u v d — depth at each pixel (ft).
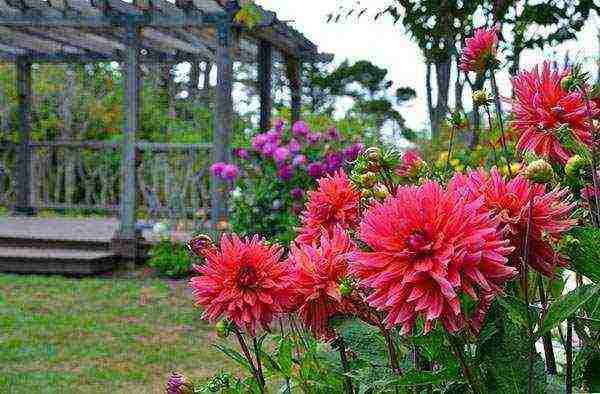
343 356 4.90
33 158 42.39
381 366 4.58
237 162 31.12
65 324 23.53
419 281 3.11
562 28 17.92
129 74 31.35
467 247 3.05
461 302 3.20
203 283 4.64
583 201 4.87
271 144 27.27
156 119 44.88
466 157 12.59
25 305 25.72
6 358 20.29
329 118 45.14
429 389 4.47
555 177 4.43
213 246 4.83
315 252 4.45
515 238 3.49
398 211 3.19
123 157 31.83
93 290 27.99
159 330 23.00
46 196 42.63
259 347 5.25
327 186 5.08
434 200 3.18
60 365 19.85
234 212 28.50
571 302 3.50
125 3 30.42
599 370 4.18
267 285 4.52
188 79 44.37
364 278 3.29
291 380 6.15
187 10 29.81
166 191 33.86
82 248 32.35
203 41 34.30
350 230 4.93
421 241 3.09
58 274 30.66
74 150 42.47
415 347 4.42
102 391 18.07
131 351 20.98
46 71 48.29
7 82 46.91
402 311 3.15
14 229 35.35
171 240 30.66
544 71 4.31
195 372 19.30
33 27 32.01
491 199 3.53
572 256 3.67
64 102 47.83
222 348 5.38
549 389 4.14
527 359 3.60
